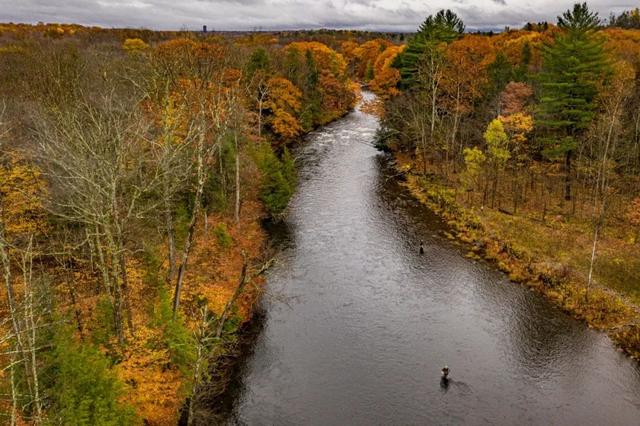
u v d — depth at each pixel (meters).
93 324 28.41
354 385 31.19
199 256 40.78
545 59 56.12
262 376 31.92
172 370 27.38
